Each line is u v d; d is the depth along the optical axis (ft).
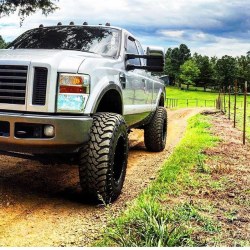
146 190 16.81
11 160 23.34
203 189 18.10
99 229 13.05
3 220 13.61
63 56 15.03
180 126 60.64
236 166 23.72
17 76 14.25
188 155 25.85
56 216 14.25
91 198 15.49
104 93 15.79
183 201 16.08
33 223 13.50
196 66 542.57
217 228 13.26
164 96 30.73
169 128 55.31
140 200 14.93
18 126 14.25
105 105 18.44
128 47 21.06
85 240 12.20
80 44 19.45
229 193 17.63
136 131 44.16
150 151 29.60
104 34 20.20
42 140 14.12
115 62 18.21
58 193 17.25
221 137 38.27
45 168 21.97
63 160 15.70
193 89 562.25
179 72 594.65
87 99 14.78
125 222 12.76
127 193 17.53
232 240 12.30
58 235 12.55
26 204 15.44
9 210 14.64
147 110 25.00
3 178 19.13
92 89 15.10
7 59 14.47
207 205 15.76
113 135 15.25
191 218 13.99
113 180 15.58
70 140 14.25
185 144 32.09
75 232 12.83
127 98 19.56
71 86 14.42
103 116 15.81
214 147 30.81
